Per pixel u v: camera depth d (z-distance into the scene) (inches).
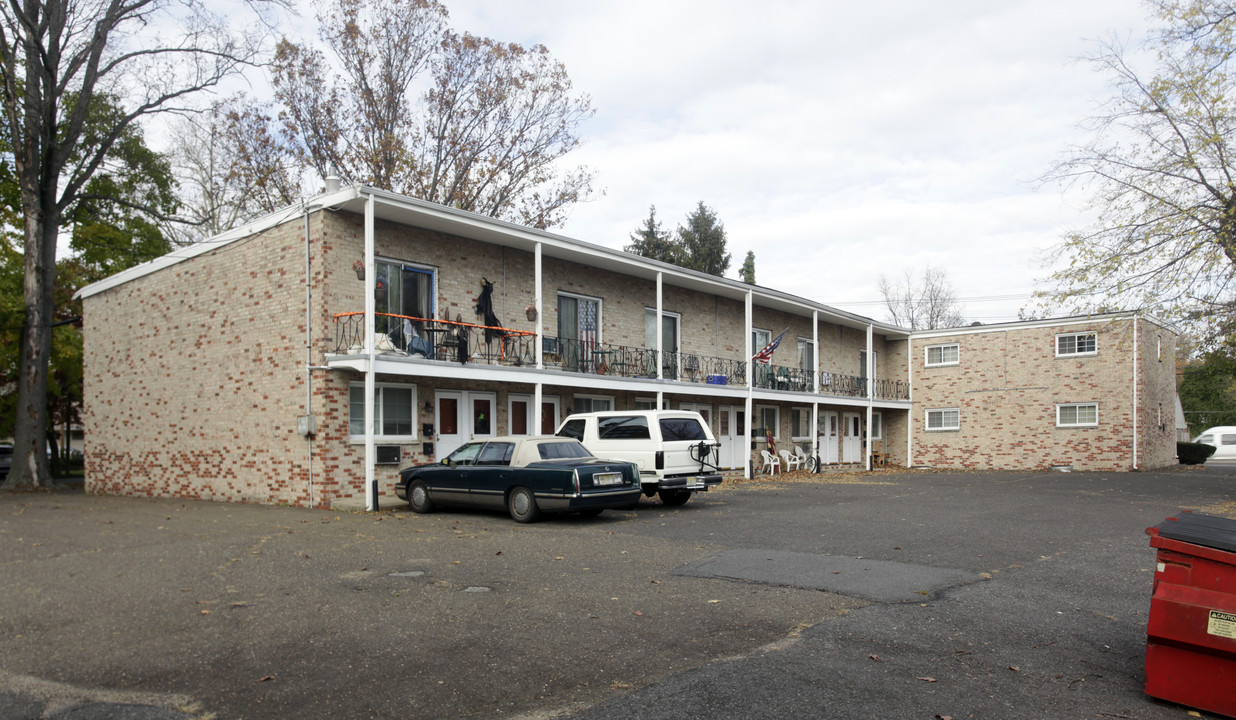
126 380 769.6
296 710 184.9
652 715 182.5
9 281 960.3
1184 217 701.9
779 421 1138.7
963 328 1296.8
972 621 265.0
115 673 209.0
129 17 895.7
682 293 979.9
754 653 227.8
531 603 281.6
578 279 835.4
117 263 1095.6
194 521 501.7
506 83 1236.5
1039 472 1152.2
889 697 195.9
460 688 199.3
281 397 614.9
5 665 215.0
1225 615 190.1
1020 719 185.0
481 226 671.8
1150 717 188.9
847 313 1191.6
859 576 329.4
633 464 522.0
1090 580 331.3
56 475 1262.3
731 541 420.2
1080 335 1178.6
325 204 589.6
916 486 847.7
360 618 261.0
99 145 1030.4
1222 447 1571.1
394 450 633.0
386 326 648.4
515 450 527.5
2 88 894.4
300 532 447.5
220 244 678.5
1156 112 713.0
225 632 245.3
